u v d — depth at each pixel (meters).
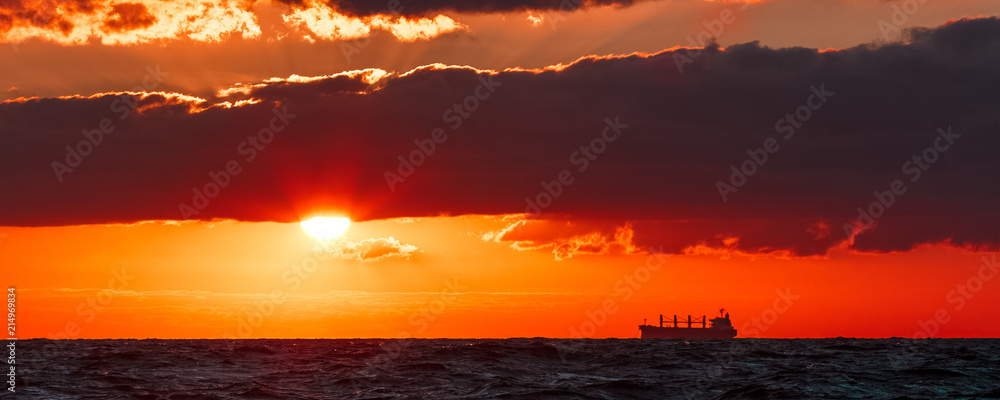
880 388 38.06
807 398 35.16
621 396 36.38
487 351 56.50
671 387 39.06
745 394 36.53
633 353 59.78
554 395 36.12
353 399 34.84
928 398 34.94
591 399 35.28
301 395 35.97
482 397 35.47
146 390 37.19
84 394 35.91
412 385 39.44
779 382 40.44
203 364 49.50
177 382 40.28
